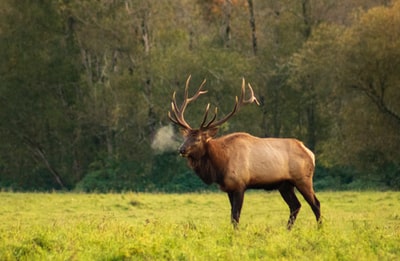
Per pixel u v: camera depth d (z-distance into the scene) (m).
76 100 156.25
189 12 169.50
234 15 170.75
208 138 53.69
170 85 147.62
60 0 153.25
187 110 146.12
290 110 154.38
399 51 122.44
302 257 39.56
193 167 54.28
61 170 157.88
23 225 61.66
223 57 146.38
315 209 55.66
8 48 151.62
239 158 53.91
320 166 145.62
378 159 132.00
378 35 125.00
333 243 42.88
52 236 44.59
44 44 153.25
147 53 153.25
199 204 81.38
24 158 156.75
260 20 163.88
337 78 127.44
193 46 170.50
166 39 155.75
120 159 150.25
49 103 151.50
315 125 155.25
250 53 167.50
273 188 55.28
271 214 71.19
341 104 141.25
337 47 126.50
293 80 144.88
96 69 163.25
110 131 155.88
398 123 129.88
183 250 40.31
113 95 153.50
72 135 156.50
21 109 151.88
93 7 152.88
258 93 151.25
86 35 154.00
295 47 155.62
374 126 130.25
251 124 151.25
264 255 40.53
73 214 71.12
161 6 154.00
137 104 152.25
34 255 40.47
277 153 54.84
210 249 40.44
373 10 125.75
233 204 54.03
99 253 40.56
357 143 130.88
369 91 127.50
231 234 45.97
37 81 151.75
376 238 44.84
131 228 48.44
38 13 151.88
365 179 136.00
